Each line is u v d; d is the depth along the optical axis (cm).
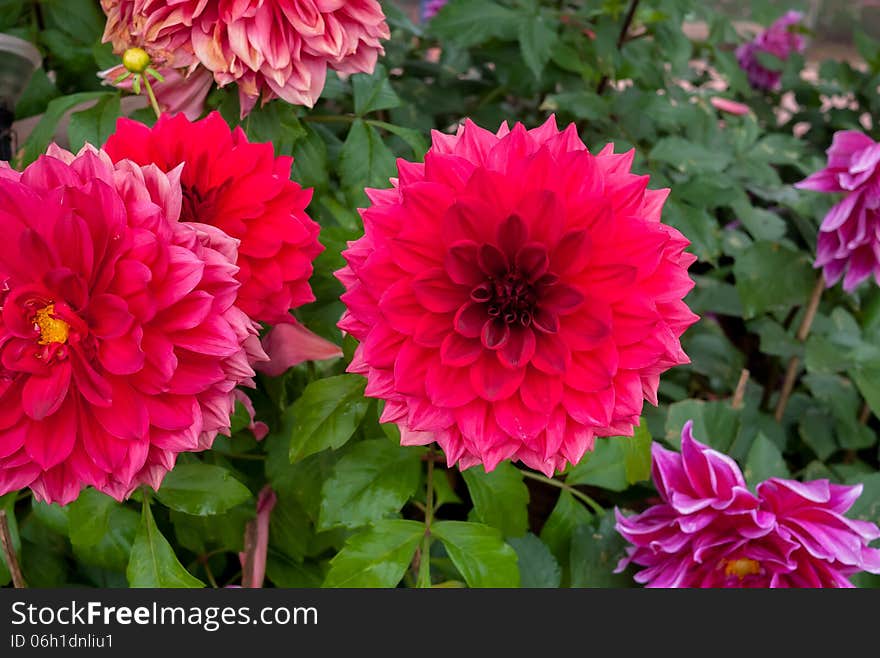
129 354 81
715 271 198
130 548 116
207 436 89
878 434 190
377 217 89
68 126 128
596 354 88
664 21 171
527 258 89
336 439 107
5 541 110
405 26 159
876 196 130
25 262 82
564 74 169
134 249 82
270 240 95
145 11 104
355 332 91
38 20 156
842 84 228
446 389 87
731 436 144
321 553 136
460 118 188
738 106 206
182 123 96
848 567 113
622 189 90
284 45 105
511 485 113
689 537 115
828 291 176
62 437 83
